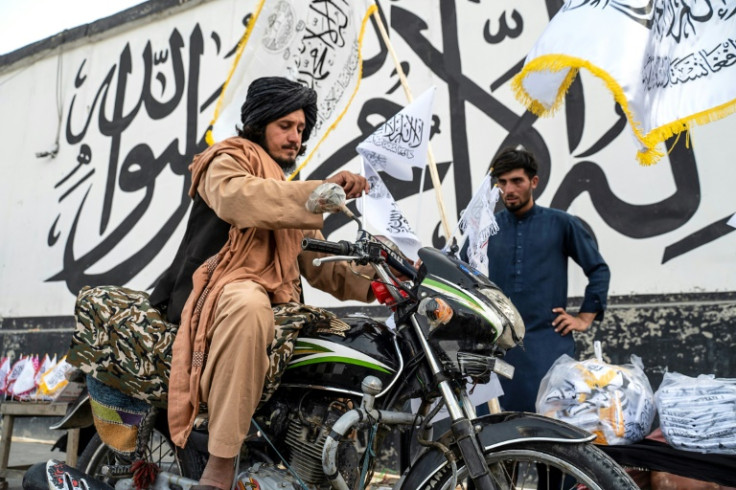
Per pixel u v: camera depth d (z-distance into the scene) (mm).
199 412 1816
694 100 2141
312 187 1755
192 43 6145
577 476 1492
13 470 3562
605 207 3932
